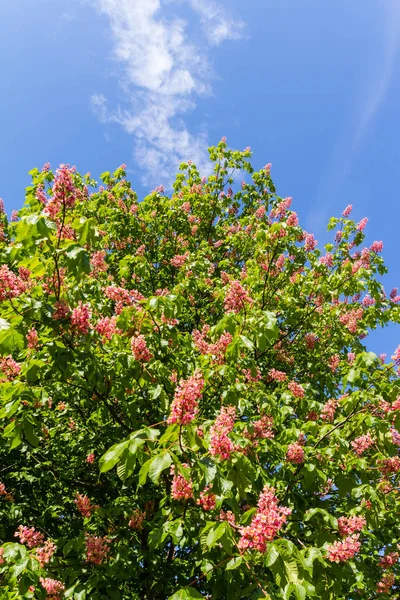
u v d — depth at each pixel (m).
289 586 2.84
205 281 9.21
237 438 4.02
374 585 5.21
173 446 3.07
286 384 6.98
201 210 13.10
